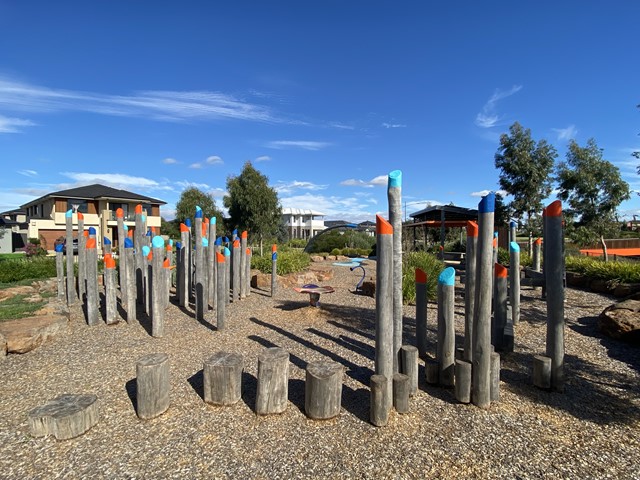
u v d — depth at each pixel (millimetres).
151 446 3070
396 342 4016
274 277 9531
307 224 59688
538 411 3643
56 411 3221
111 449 3035
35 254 21516
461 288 10562
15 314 6230
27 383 4238
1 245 28688
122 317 7070
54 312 6602
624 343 5676
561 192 13422
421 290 4844
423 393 4016
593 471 2789
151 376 3447
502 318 5254
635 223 23062
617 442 3145
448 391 4070
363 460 2900
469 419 3488
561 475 2746
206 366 3703
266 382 3486
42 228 27391
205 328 6434
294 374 4488
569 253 15727
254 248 22438
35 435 3176
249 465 2844
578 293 9602
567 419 3500
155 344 5551
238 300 8914
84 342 5617
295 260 13641
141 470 2793
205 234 9328
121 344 5535
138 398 3455
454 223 19906
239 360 3842
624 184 12484
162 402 3543
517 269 6770
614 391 4082
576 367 4746
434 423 3416
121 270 7758
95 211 29781
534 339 5863
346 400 3834
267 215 20375
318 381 3396
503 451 3020
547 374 4043
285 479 2697
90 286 6477
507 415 3562
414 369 3928
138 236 8375
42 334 5484
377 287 3709
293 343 5652
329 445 3080
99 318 6969
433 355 5207
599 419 3506
